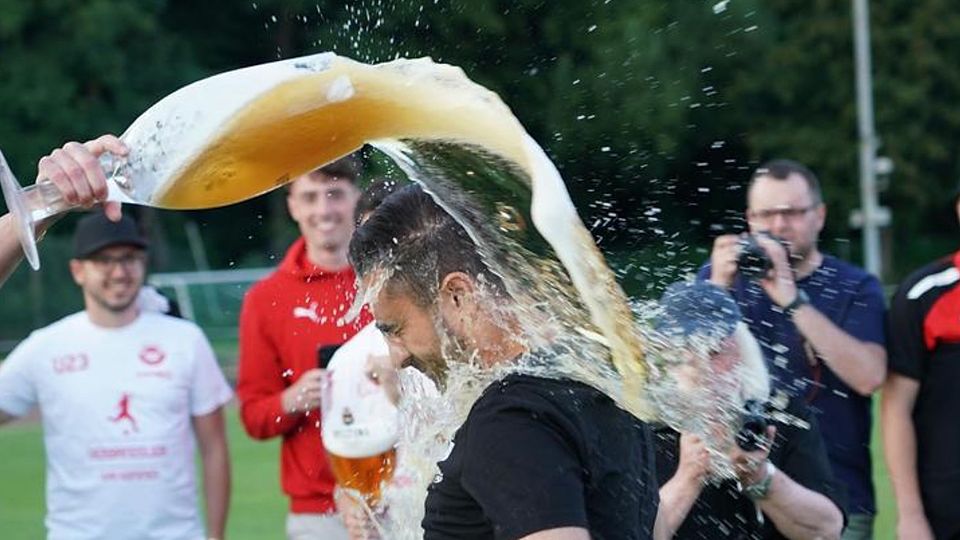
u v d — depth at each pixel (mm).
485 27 17141
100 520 6121
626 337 2947
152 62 38156
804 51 39844
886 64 41312
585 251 2875
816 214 5828
